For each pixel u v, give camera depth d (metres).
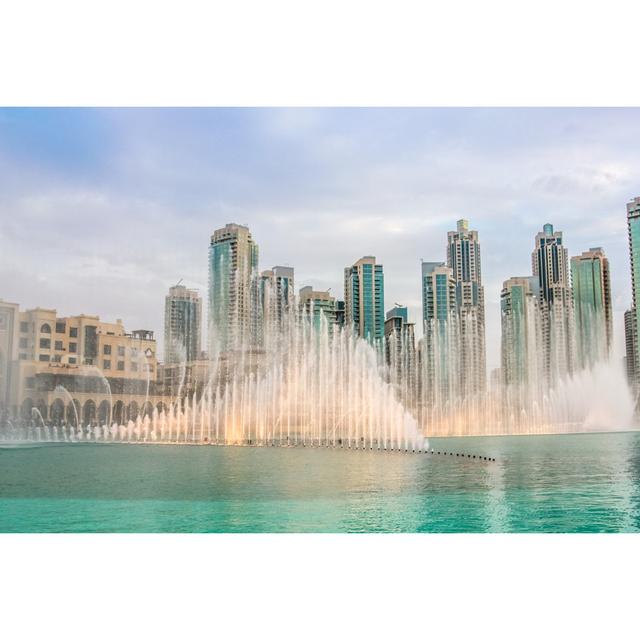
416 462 27.95
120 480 23.48
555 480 22.98
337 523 17.92
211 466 26.80
